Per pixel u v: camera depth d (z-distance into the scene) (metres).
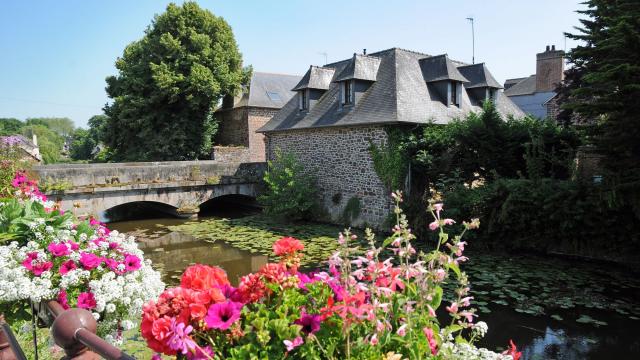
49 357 3.25
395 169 14.38
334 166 16.86
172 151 24.95
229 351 1.68
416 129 14.80
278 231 15.67
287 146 19.33
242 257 12.45
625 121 9.12
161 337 1.56
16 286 2.75
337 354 1.84
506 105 19.78
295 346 1.70
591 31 12.89
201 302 1.69
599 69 9.41
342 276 1.99
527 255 11.58
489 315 7.57
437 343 1.98
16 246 3.28
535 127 13.62
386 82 16.38
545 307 7.94
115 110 25.58
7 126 83.75
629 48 8.93
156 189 18.28
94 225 4.23
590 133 10.11
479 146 13.41
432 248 12.30
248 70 27.97
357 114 15.98
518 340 6.70
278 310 1.84
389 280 2.05
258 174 20.62
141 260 3.71
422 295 2.00
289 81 29.06
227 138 28.19
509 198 11.41
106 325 3.12
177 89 23.52
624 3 9.23
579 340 6.69
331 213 17.03
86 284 3.21
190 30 24.61
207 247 13.68
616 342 6.61
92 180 16.97
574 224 10.66
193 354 1.63
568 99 15.96
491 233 12.12
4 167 6.93
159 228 16.91
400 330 1.85
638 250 10.16
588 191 10.48
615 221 10.13
